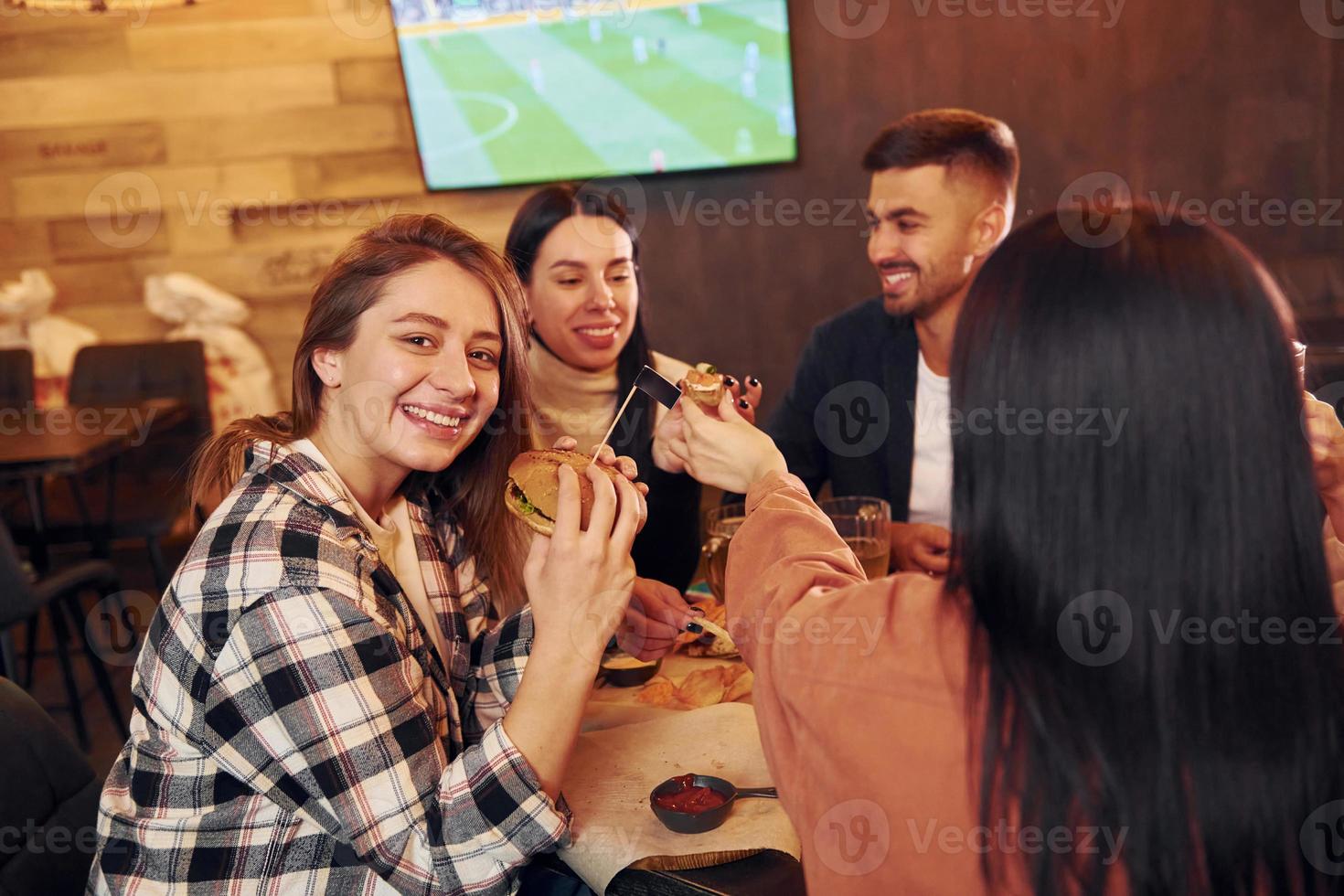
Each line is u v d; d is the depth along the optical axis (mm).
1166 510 602
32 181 3791
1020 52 3445
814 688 691
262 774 868
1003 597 636
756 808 867
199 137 3748
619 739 1001
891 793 662
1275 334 602
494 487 1175
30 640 2635
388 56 3648
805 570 767
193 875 889
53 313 3875
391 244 991
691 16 3473
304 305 3855
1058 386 617
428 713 908
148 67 3701
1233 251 617
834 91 3531
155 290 3846
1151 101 3439
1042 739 615
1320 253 3469
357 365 975
